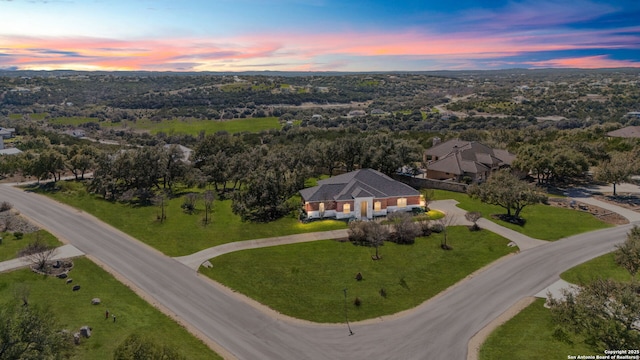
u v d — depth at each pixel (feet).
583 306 81.87
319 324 102.68
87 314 105.81
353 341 95.25
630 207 192.24
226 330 100.01
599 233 160.56
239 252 146.51
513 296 114.11
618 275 123.85
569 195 215.51
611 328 77.82
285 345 94.02
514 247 148.25
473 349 91.35
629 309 76.64
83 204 209.36
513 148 305.94
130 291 118.93
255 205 187.01
